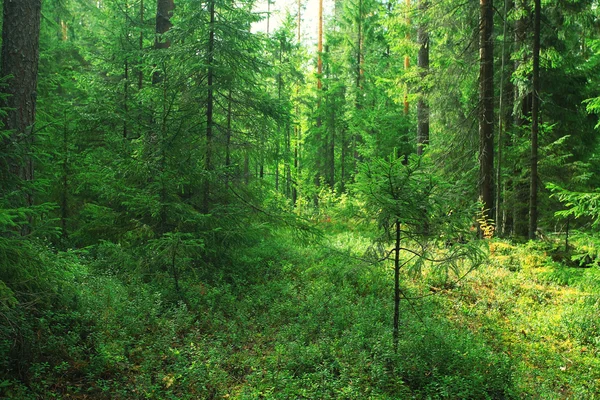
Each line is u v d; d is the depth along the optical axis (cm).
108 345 592
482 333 783
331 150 2941
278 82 2561
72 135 973
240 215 1008
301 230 1076
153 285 829
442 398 558
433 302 901
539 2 1303
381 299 898
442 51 1614
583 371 683
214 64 995
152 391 520
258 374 575
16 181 549
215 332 709
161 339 641
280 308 816
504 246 1239
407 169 592
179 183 859
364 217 636
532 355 723
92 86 1384
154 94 933
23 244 496
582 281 827
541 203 1516
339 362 614
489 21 1413
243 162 1149
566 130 1633
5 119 730
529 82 1483
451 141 1616
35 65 773
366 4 2800
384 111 2481
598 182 1591
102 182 888
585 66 1669
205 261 980
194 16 970
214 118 1103
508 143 1650
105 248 883
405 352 620
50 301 553
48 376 511
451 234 609
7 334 491
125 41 1426
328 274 991
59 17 1449
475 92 1661
